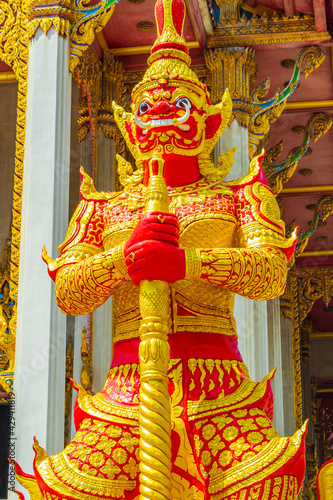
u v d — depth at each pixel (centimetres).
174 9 385
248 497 291
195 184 366
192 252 315
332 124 1227
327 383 2291
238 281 320
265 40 988
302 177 1455
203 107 369
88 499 305
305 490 1497
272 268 328
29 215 653
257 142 959
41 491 319
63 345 622
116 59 1017
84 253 362
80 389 350
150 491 282
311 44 995
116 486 309
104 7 735
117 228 352
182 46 375
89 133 947
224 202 354
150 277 307
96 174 966
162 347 301
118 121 396
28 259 638
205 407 316
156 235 308
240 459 301
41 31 717
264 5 1011
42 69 702
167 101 352
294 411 1661
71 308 349
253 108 963
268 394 329
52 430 589
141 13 945
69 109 707
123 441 316
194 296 339
